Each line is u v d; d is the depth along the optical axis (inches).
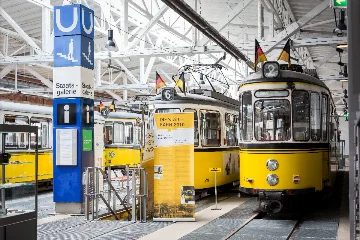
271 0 556.7
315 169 375.6
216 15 713.6
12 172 388.8
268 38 568.1
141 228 328.5
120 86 900.6
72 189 406.6
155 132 361.4
